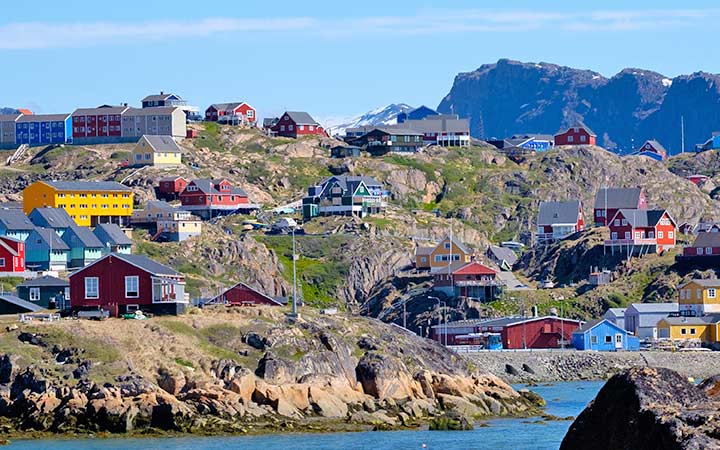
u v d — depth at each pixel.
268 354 150.12
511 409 160.62
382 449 127.12
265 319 163.12
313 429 138.00
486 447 128.88
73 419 134.75
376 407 149.25
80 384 139.75
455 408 154.38
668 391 61.69
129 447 126.62
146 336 151.12
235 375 145.38
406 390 155.12
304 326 161.00
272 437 133.25
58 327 150.00
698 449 56.44
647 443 59.19
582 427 62.88
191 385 142.88
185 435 133.12
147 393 137.62
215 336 154.75
